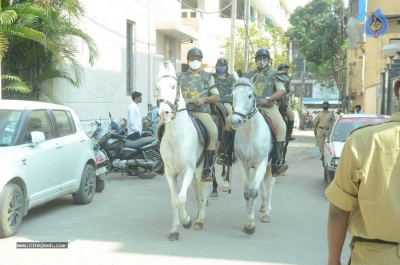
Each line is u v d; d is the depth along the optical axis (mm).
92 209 8648
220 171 14133
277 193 10531
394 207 2418
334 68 47125
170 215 8234
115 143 11961
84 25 13414
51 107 8422
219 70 9531
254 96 6750
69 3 11234
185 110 6559
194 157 6695
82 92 14391
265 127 7113
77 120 9195
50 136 8055
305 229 7402
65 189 8305
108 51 16109
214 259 5887
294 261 5863
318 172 14141
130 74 18391
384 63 21875
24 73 11805
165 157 6609
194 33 22828
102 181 10344
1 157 6734
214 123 7465
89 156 9203
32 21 10594
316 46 44469
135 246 6402
